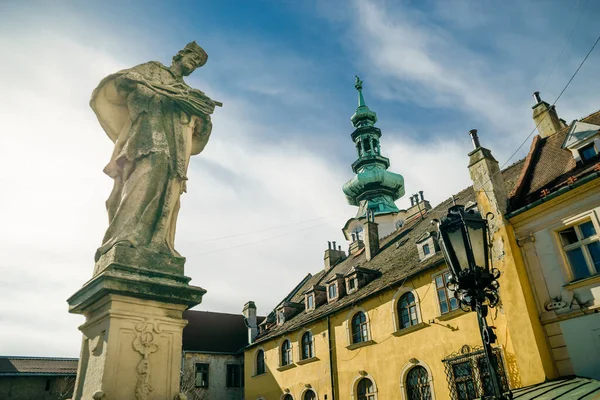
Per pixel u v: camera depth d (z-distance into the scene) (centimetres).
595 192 1212
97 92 632
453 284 537
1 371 2722
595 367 1130
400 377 1839
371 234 2784
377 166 5669
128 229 546
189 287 519
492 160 1516
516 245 1356
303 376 2400
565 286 1226
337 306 2298
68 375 2798
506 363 1401
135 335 474
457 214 543
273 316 3150
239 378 3269
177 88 651
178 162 611
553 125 1773
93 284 492
